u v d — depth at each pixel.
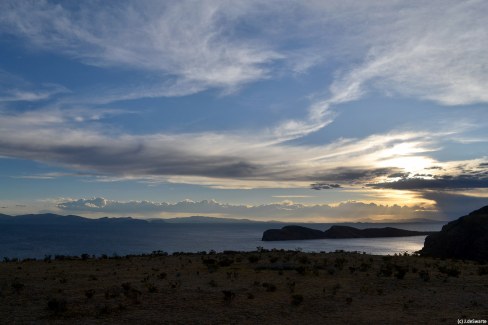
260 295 18.95
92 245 155.62
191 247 143.88
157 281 22.36
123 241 197.38
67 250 126.50
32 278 23.30
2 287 20.44
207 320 14.92
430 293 19.69
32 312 15.75
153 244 167.88
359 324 14.62
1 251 115.62
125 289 19.67
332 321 14.98
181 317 15.27
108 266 29.08
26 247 137.00
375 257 36.09
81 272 25.88
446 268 26.72
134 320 14.82
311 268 26.53
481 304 17.52
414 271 25.95
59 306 15.80
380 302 17.91
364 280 22.80
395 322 14.84
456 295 19.25
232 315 15.62
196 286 20.91
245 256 35.44
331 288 20.61
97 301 17.55
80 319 14.87
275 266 26.84
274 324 14.56
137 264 30.27
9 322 14.41
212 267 26.94
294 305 17.20
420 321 14.95
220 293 19.27
